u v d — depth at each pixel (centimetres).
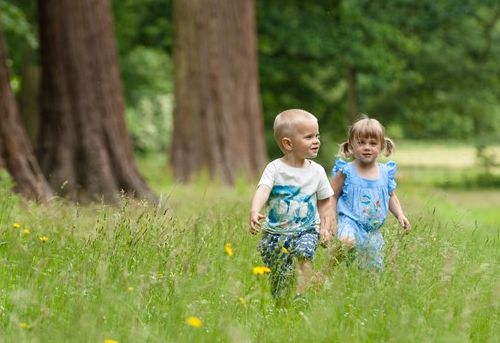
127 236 721
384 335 534
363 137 766
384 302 572
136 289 588
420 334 524
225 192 1766
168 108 6278
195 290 583
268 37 3784
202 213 974
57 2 1738
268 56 3891
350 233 746
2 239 795
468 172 4897
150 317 573
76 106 1736
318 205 723
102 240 722
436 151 6825
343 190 774
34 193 1405
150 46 3878
